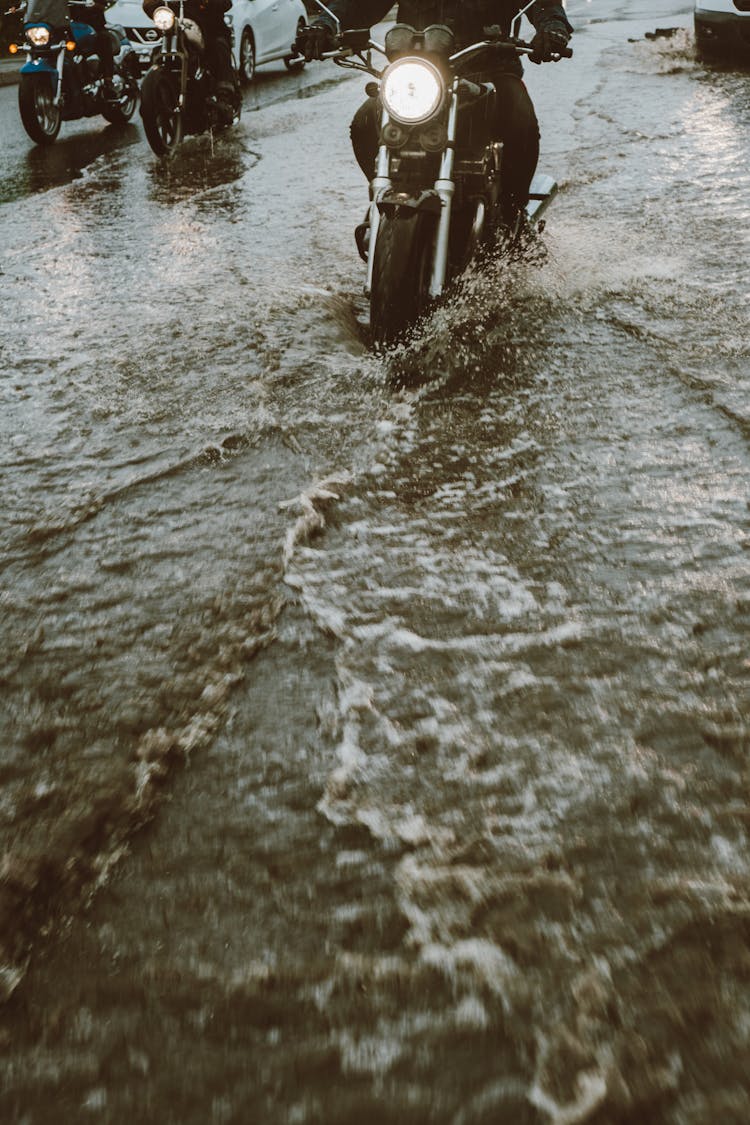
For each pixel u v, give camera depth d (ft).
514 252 15.49
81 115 32.89
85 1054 4.66
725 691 6.76
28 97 30.07
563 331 13.25
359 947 5.12
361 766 6.30
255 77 46.88
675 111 28.02
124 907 5.42
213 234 19.08
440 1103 4.38
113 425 11.23
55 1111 4.42
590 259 15.93
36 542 8.94
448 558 8.46
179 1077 4.54
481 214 13.51
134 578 8.37
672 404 11.07
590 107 29.68
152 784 6.23
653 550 8.39
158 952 5.15
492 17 13.69
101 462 10.38
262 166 25.20
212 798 6.12
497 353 12.68
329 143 27.66
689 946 5.02
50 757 6.49
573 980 4.88
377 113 14.16
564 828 5.76
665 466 9.75
